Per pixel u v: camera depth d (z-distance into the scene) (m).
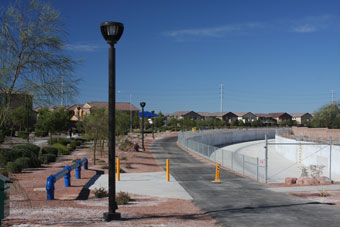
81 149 42.12
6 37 8.49
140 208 12.11
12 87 8.38
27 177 18.95
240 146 69.62
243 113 158.75
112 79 9.37
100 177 21.19
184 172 25.70
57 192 15.07
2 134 8.16
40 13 8.79
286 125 145.38
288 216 11.14
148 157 36.44
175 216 10.65
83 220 9.18
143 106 44.12
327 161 30.75
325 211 12.23
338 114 62.50
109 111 9.34
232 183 20.77
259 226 9.59
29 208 10.77
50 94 8.77
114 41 9.39
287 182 20.86
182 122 102.44
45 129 40.91
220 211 11.96
